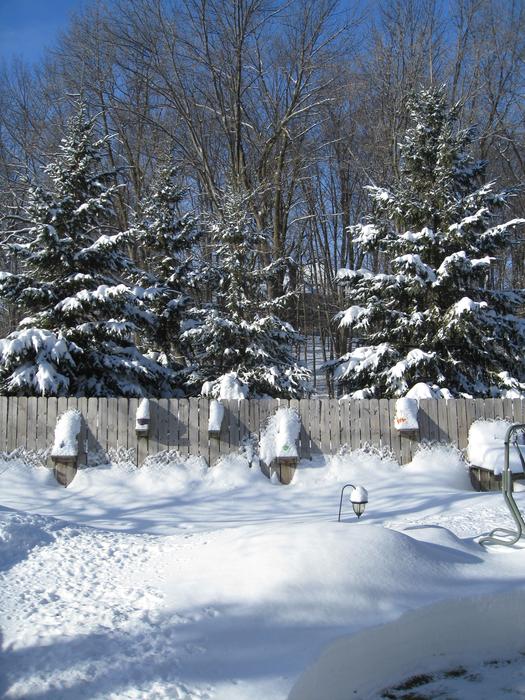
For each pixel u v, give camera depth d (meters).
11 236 14.05
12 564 5.08
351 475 9.34
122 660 3.21
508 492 5.45
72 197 12.11
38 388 10.30
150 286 14.49
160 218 15.30
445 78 24.02
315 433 9.65
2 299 12.02
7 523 5.82
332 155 25.81
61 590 4.43
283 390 12.84
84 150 12.48
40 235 11.36
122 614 3.88
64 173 12.20
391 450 9.69
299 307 27.53
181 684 2.96
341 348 24.45
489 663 3.82
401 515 7.48
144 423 9.25
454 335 11.91
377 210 13.66
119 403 9.52
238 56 22.48
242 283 13.78
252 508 8.17
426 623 3.77
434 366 11.98
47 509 8.12
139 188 24.05
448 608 3.86
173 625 3.64
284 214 23.42
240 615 3.70
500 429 9.71
